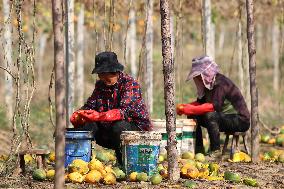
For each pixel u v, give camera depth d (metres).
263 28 44.06
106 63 8.80
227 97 10.88
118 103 9.01
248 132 13.48
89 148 8.59
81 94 18.23
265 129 16.33
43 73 31.86
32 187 7.62
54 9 6.18
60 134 6.17
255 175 9.05
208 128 10.68
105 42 11.09
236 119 10.83
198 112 10.68
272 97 27.11
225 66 30.20
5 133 14.49
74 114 8.87
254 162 10.31
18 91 8.95
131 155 8.20
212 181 8.19
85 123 9.04
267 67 38.78
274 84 29.67
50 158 10.13
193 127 10.73
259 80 34.19
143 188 7.46
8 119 14.30
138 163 8.18
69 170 8.10
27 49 9.00
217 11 18.22
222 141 13.54
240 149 12.70
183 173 8.34
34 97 21.98
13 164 9.47
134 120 8.98
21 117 9.54
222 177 8.48
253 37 9.98
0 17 15.84
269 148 12.77
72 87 11.33
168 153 8.03
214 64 10.76
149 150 8.14
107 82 8.95
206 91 10.88
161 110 18.30
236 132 10.97
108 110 9.02
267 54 43.59
